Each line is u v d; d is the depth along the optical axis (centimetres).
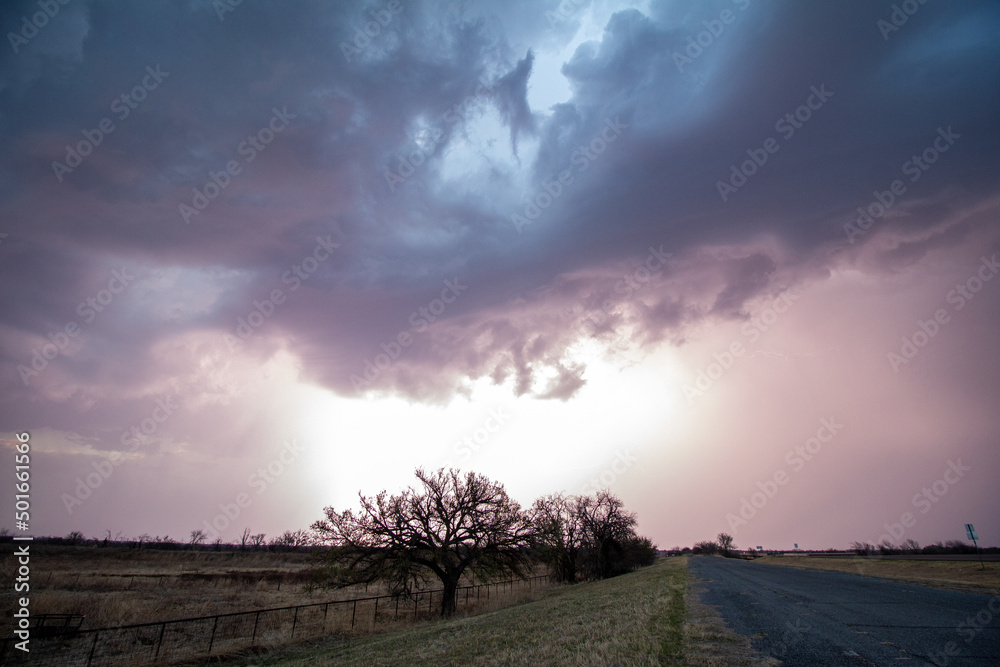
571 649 1053
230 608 2758
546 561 3416
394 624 2452
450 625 1983
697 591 2167
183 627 2142
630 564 6338
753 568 4759
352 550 2833
